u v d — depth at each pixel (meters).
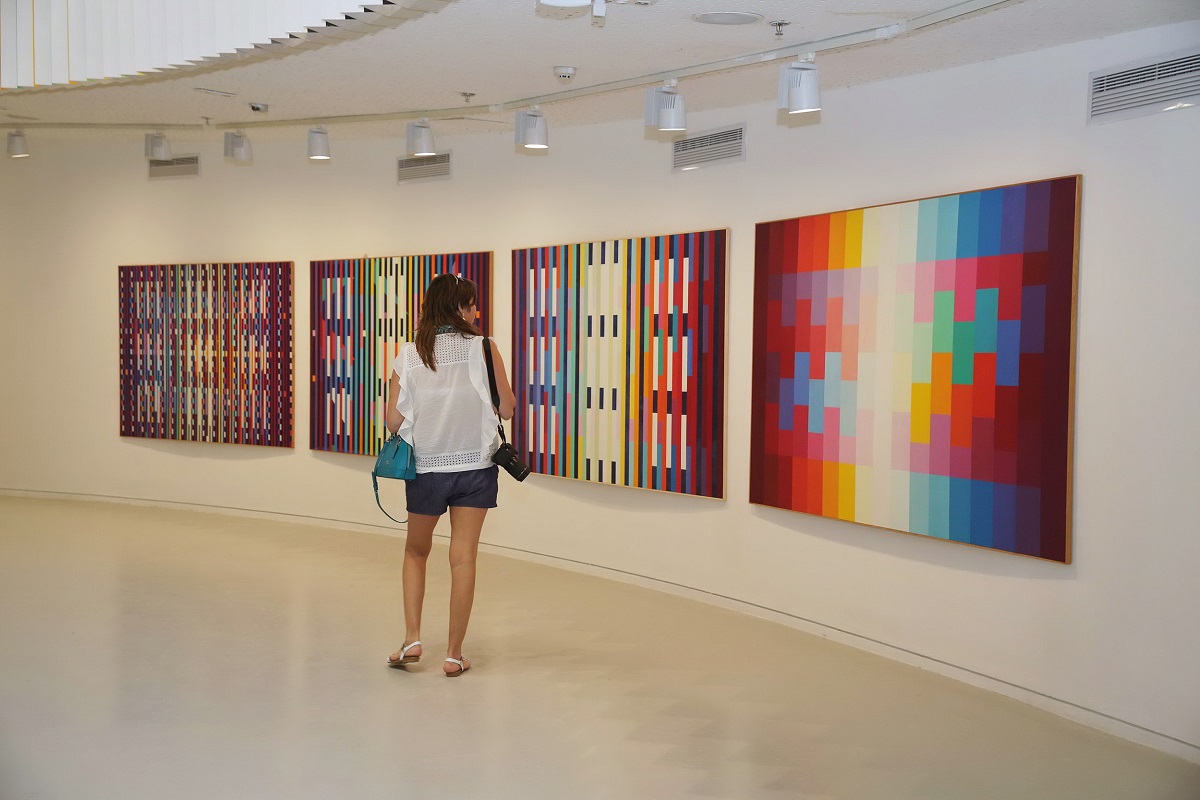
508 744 3.37
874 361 4.44
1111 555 3.60
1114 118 3.60
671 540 5.54
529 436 6.24
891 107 4.47
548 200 6.15
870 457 4.46
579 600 5.33
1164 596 3.43
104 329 7.93
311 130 6.11
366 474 7.08
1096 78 3.67
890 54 4.08
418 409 4.04
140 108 5.96
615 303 5.70
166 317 7.70
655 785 3.07
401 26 4.09
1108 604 3.61
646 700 3.82
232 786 3.02
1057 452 3.73
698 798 2.99
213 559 6.05
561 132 6.07
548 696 3.84
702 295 5.27
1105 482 3.62
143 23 4.41
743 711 3.73
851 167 4.65
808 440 4.77
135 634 4.50
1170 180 3.42
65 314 8.02
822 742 3.44
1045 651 3.82
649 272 5.52
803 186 4.88
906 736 3.51
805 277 4.77
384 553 6.36
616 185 5.81
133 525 7.05
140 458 7.92
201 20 4.23
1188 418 3.36
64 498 8.10
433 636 4.60
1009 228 3.90
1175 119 3.40
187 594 5.21
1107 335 3.61
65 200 7.97
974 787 3.10
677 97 4.70
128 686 3.84
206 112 6.03
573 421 5.95
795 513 4.91
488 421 4.06
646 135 5.65
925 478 4.23
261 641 4.45
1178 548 3.39
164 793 2.96
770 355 4.96
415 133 5.85
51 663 4.09
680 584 5.50
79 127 6.55
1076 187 3.68
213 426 7.61
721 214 5.27
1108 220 3.62
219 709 3.63
